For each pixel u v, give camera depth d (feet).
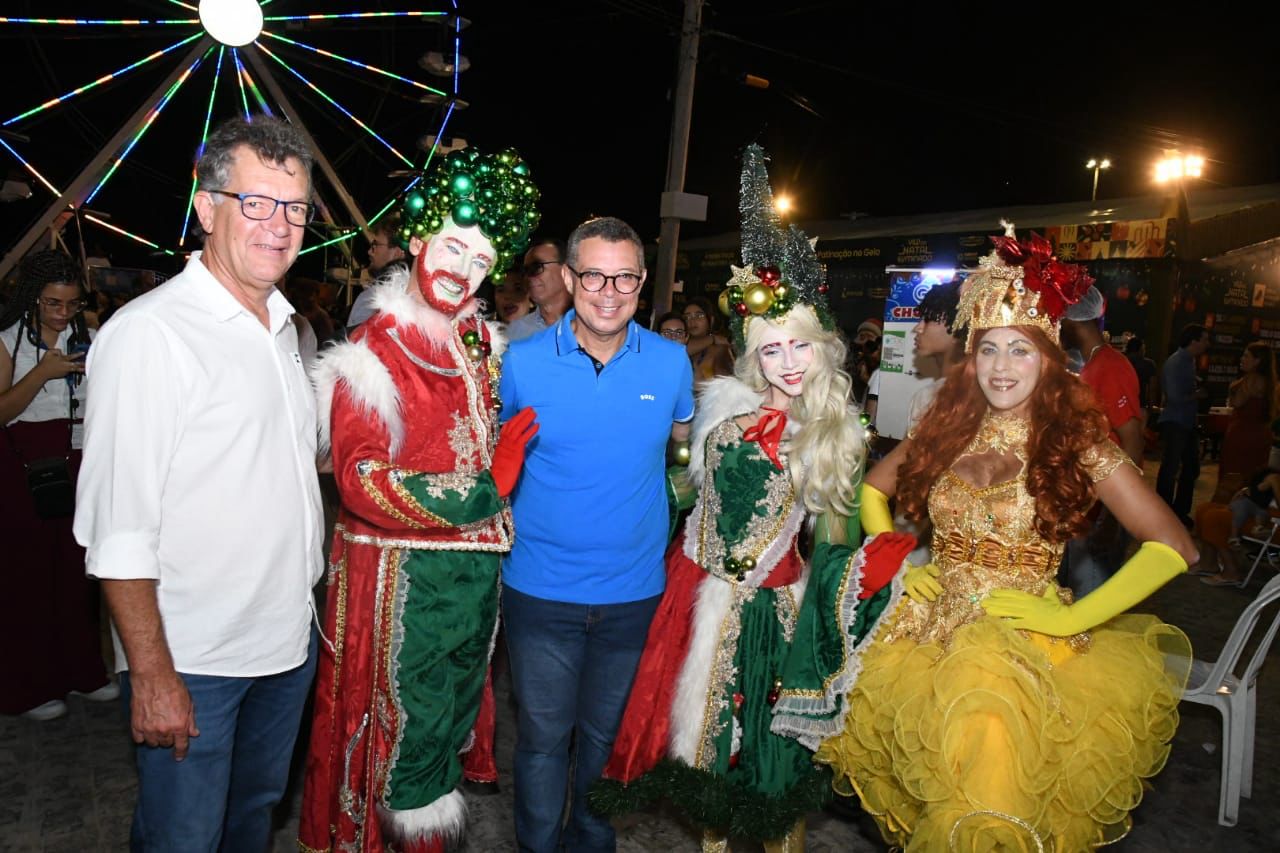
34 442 11.80
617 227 8.21
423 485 7.04
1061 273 7.61
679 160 30.91
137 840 6.66
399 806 7.61
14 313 11.69
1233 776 11.02
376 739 7.65
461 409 7.75
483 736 8.82
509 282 17.19
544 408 8.33
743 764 8.39
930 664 7.58
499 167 7.72
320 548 7.27
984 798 6.91
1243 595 21.02
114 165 23.20
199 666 6.31
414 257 7.98
